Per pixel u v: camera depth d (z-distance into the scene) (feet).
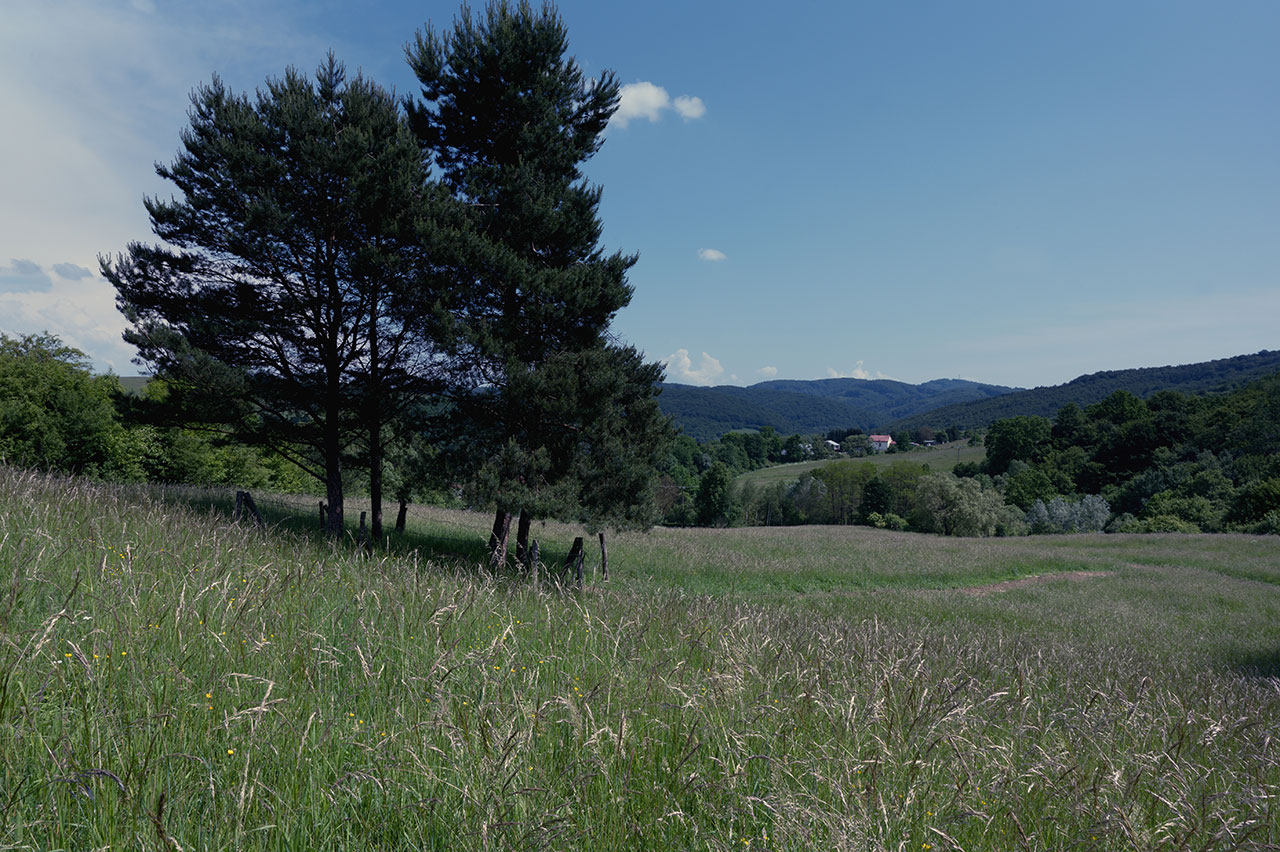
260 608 13.53
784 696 14.14
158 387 97.81
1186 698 22.06
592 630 16.99
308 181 43.65
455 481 52.95
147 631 11.82
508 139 54.29
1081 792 11.15
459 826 8.36
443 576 22.00
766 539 117.80
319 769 9.03
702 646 17.52
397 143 46.14
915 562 93.40
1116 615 62.54
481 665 12.55
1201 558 114.52
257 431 49.39
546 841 8.05
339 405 48.67
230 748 9.07
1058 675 24.22
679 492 331.77
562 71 55.26
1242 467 268.00
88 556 15.71
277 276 45.52
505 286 49.24
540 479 50.42
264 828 7.45
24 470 28.50
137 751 8.51
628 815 9.30
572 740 11.14
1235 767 14.61
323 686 11.73
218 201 43.16
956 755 12.07
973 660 22.66
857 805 9.55
